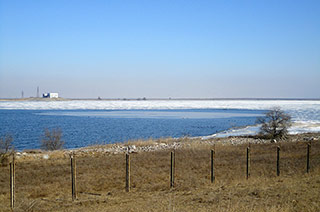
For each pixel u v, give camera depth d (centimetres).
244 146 3766
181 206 1242
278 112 5338
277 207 1112
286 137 4681
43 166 2500
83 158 2961
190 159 2741
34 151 3403
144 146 3947
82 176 2094
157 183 1881
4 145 3816
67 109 17388
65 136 5694
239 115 11831
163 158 2809
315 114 10838
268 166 2303
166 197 1479
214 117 10688
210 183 1791
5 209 1391
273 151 3266
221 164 2445
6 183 1919
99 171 2275
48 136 4312
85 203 1470
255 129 6569
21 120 9244
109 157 2988
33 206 1441
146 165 2466
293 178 1741
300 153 2981
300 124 7162
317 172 1875
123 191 1712
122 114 12606
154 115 11938
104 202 1473
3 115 11644
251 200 1268
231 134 5747
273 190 1422
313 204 1115
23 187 1823
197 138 4966
